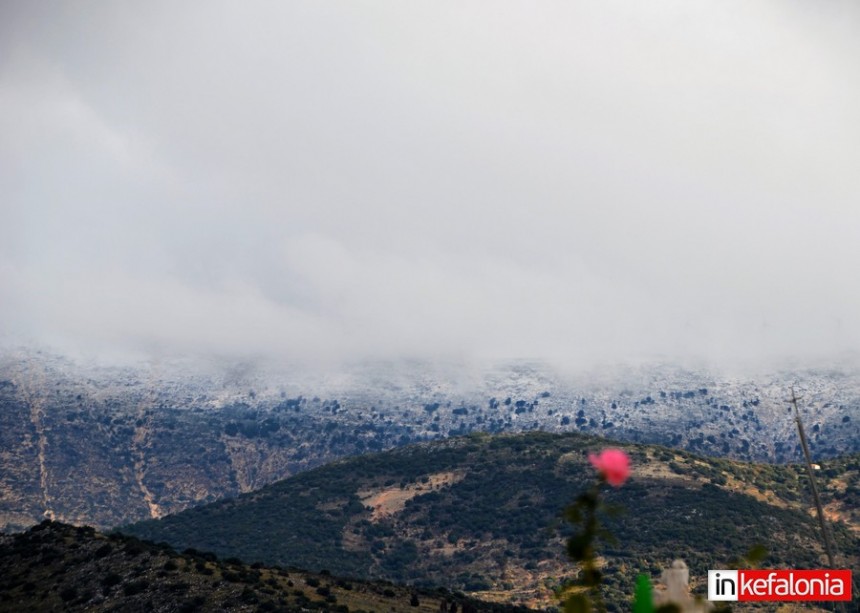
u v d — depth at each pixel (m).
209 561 103.12
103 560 99.44
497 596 168.00
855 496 174.75
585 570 10.12
